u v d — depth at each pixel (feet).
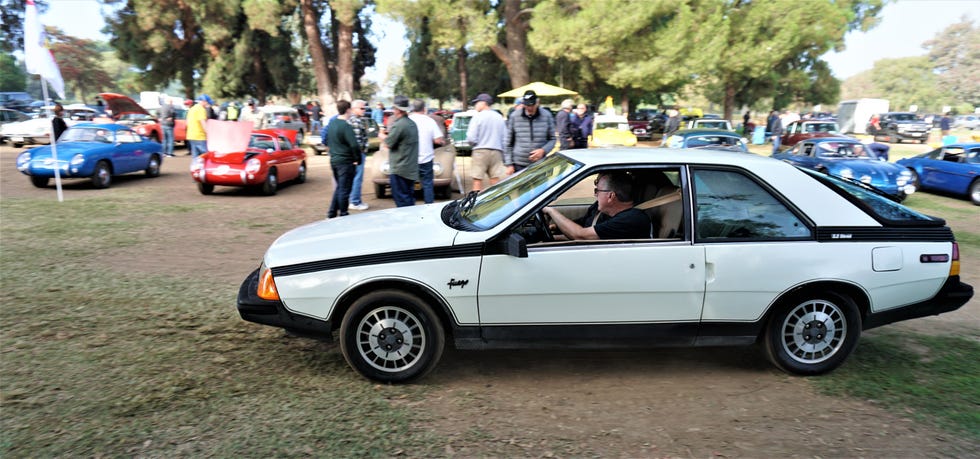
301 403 12.17
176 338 15.46
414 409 12.09
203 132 54.24
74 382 12.82
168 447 10.47
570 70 122.01
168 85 139.74
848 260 12.99
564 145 41.55
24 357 14.02
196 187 44.80
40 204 35.50
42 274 20.93
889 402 12.60
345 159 30.60
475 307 12.67
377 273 12.54
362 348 12.96
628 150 14.34
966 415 12.06
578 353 15.19
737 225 12.96
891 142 121.29
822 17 106.63
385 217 15.17
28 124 72.49
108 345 14.87
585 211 16.89
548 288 12.59
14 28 139.44
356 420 11.56
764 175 13.20
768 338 13.46
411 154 28.96
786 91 167.02
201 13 116.98
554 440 11.04
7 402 11.87
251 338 15.60
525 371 14.07
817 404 12.53
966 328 17.31
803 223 13.07
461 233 12.86
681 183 13.12
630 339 13.05
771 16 104.94
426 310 12.72
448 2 88.02
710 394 12.98
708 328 13.10
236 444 10.61
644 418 11.92
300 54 163.22
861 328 13.51
